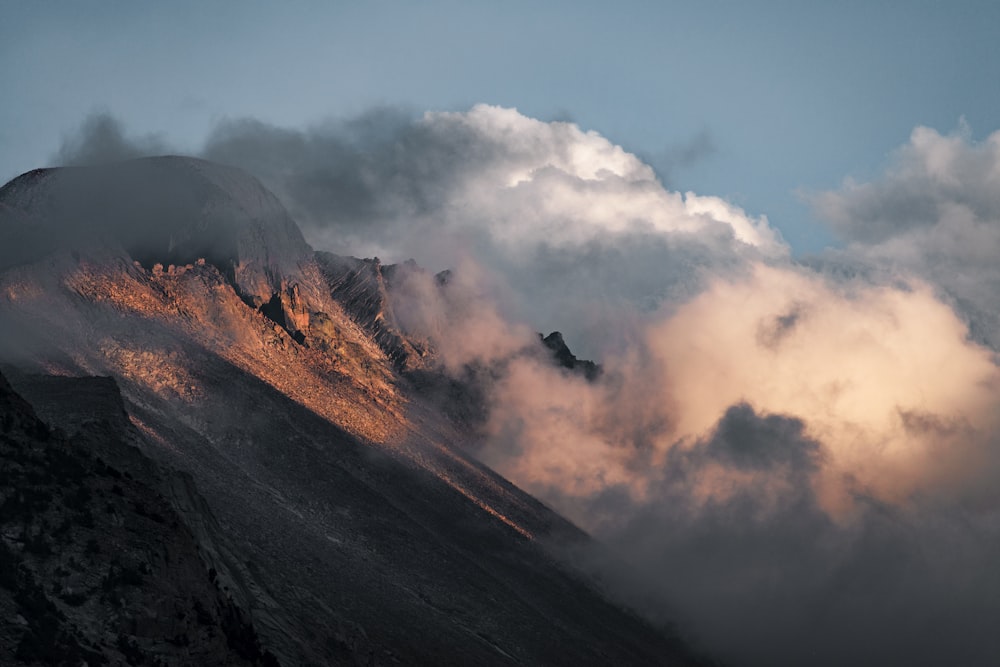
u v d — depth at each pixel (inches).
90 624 3969.0
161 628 4195.4
